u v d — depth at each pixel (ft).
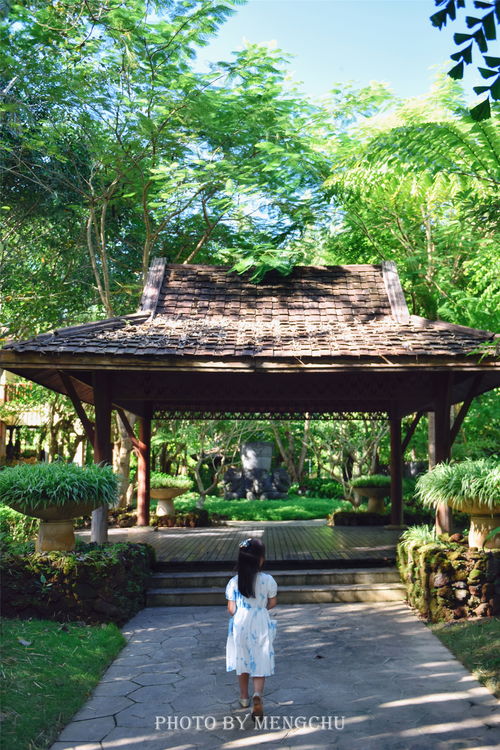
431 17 6.63
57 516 20.85
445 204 38.60
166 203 38.88
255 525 44.27
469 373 25.85
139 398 28.40
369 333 26.20
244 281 31.99
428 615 20.62
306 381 29.94
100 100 35.42
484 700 13.67
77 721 12.97
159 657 17.12
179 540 32.76
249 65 36.09
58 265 51.57
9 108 34.76
